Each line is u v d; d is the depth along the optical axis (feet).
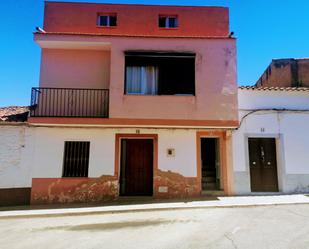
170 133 32.40
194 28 37.78
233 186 32.04
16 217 23.99
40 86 33.81
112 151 31.73
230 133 32.81
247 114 33.22
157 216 23.06
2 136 30.40
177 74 31.60
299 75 48.52
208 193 31.76
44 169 30.55
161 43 31.30
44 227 20.56
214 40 31.78
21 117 36.24
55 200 30.14
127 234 17.94
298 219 20.94
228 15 38.40
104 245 15.87
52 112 33.32
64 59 34.63
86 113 33.53
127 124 29.94
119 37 31.22
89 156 31.48
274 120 33.37
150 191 32.73
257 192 32.60
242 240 16.08
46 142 31.09
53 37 31.35
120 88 30.40
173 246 15.29
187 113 30.55
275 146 33.91
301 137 33.30
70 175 31.07
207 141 35.91
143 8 37.88
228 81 31.32
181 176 31.76
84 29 36.76
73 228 20.01
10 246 16.25
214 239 16.38
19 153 30.42
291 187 32.37
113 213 24.97
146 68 31.63
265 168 33.42
